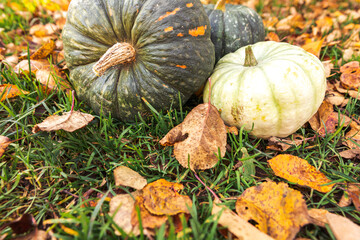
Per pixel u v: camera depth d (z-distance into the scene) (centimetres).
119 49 32
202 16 33
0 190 29
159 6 31
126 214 25
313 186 28
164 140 31
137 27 31
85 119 32
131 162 32
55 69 41
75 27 34
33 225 25
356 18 69
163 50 31
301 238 24
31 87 39
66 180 30
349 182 29
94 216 24
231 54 39
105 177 31
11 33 58
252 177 30
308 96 32
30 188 30
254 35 43
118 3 32
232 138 34
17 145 31
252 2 78
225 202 27
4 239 25
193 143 30
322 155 33
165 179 30
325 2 81
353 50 53
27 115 36
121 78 34
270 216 25
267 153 34
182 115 37
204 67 34
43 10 69
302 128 37
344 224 24
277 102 32
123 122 38
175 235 24
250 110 32
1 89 36
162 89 33
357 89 41
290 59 33
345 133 37
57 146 32
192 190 29
